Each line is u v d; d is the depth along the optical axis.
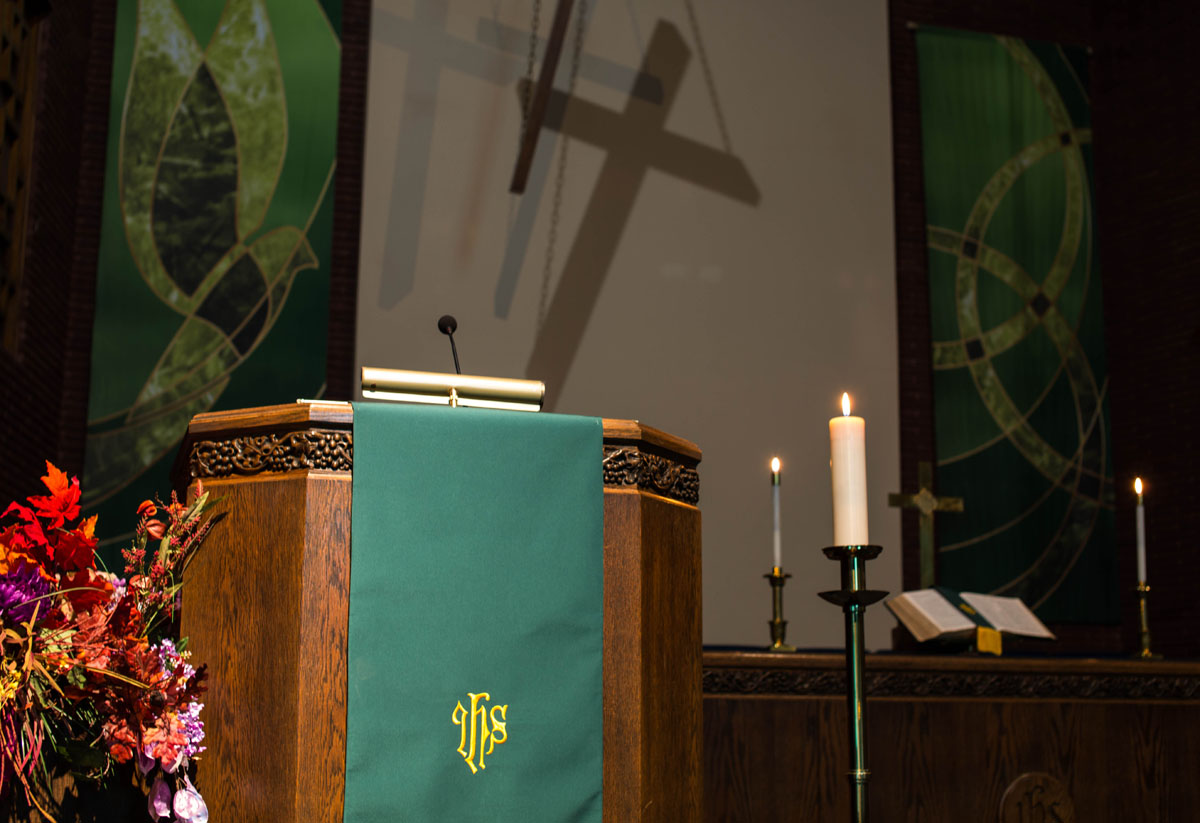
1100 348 6.31
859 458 1.77
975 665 3.14
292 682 1.41
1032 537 6.05
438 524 1.49
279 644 1.43
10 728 1.36
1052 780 3.13
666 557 1.65
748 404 5.89
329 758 1.40
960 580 5.95
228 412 1.56
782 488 5.85
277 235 5.48
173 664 1.45
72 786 1.44
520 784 1.45
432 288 5.62
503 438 1.54
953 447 6.08
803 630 5.71
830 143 6.25
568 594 1.52
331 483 1.47
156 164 5.41
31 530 1.49
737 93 6.18
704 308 5.93
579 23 6.04
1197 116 6.05
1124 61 6.46
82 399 5.14
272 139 5.56
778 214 6.11
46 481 1.52
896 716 3.09
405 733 1.42
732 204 6.07
